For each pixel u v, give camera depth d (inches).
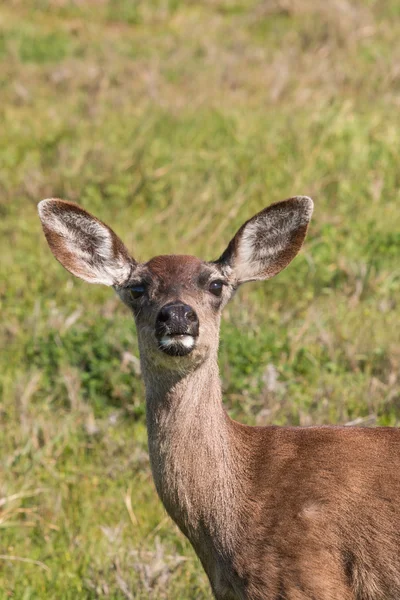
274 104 808.9
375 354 514.9
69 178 702.5
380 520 316.8
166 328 322.3
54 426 489.7
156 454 338.3
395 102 794.2
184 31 992.2
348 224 629.3
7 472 459.8
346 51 908.6
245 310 551.5
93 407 510.3
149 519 438.3
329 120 734.5
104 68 885.2
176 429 334.6
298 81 840.3
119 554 405.4
